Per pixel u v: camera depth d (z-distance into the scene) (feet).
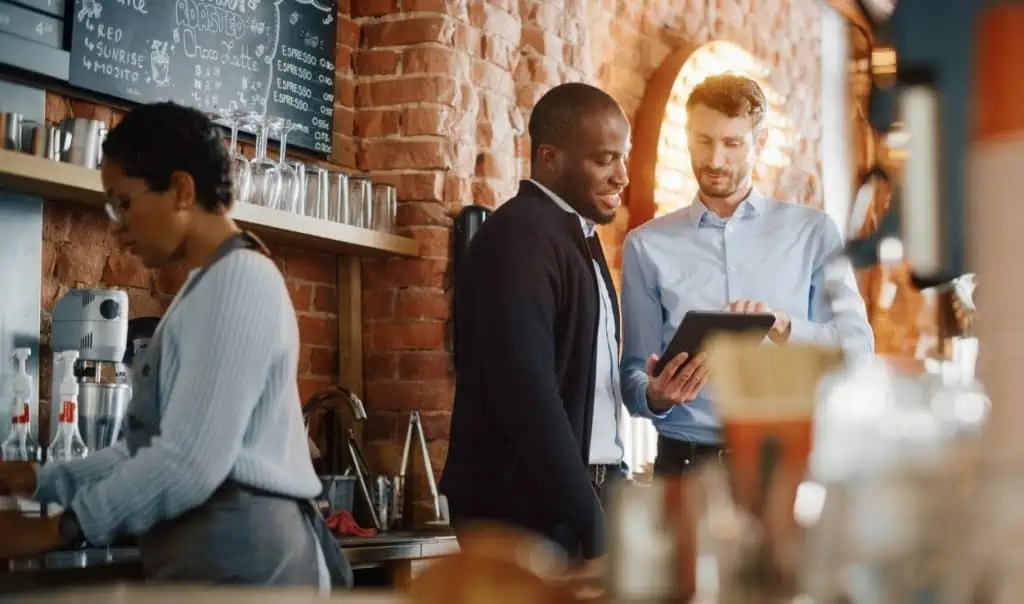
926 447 2.24
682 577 2.64
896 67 2.65
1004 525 2.06
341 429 12.09
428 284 12.29
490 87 13.00
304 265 11.98
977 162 2.04
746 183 10.11
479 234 8.02
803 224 9.96
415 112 12.46
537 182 8.57
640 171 16.57
